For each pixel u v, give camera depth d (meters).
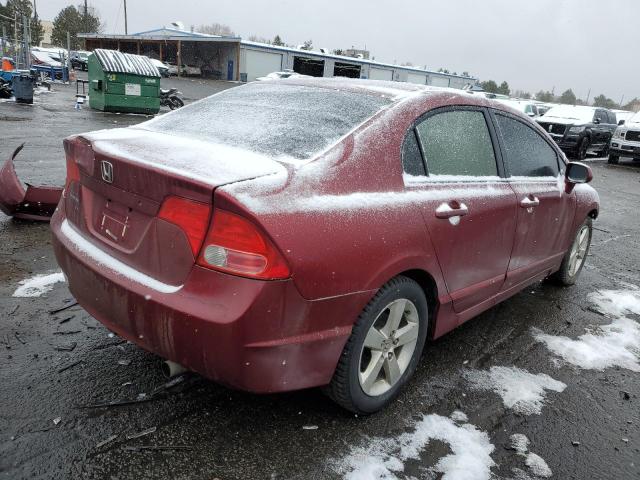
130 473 2.22
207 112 3.12
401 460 2.45
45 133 11.36
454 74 58.03
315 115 2.78
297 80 3.39
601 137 18.31
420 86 3.21
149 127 3.10
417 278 2.88
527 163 3.83
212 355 2.11
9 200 5.04
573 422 2.89
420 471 2.39
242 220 2.03
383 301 2.54
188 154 2.38
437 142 2.98
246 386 2.18
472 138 3.28
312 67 49.19
